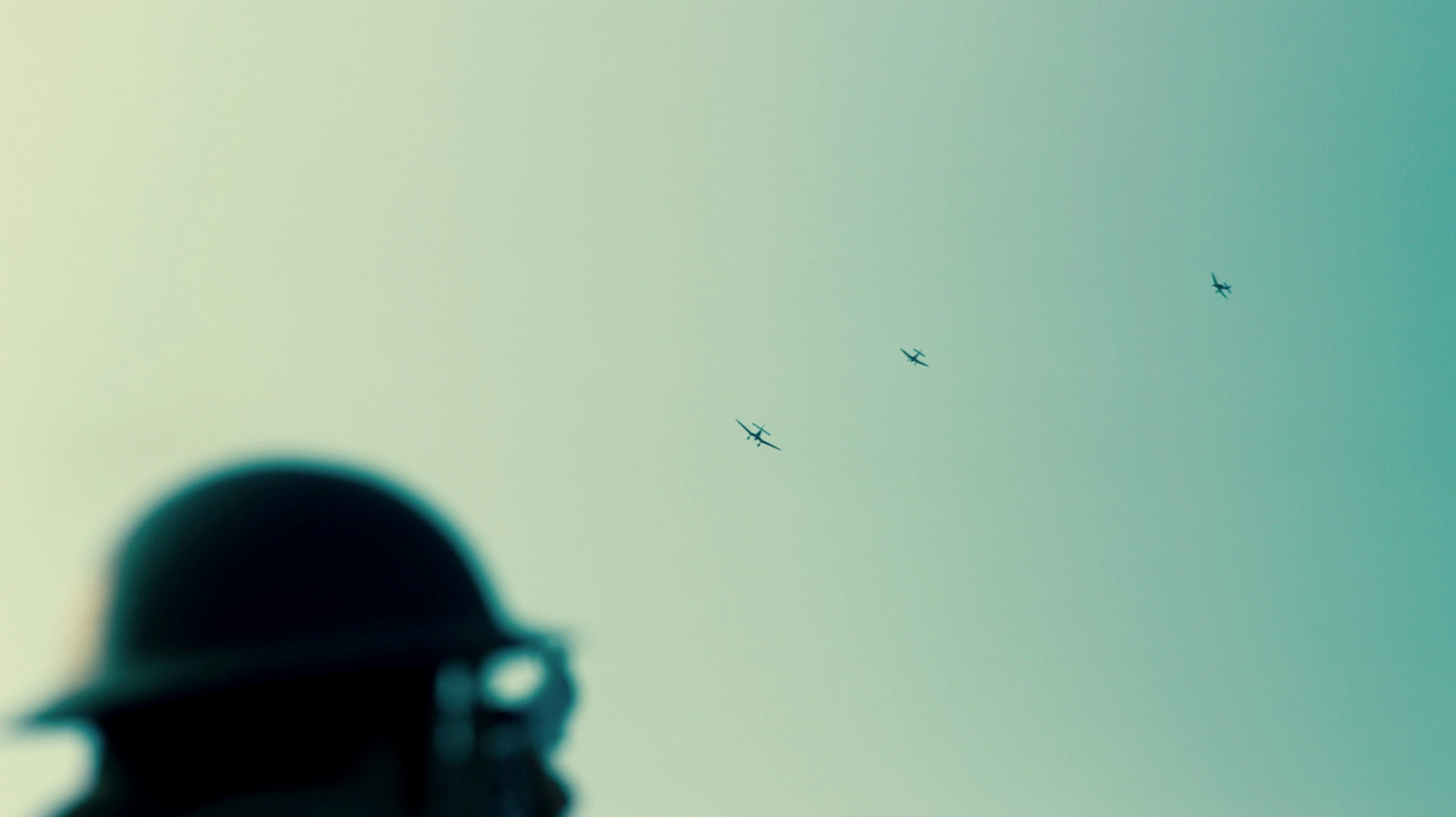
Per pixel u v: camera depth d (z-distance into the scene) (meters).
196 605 3.33
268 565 3.41
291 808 3.04
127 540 3.53
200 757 3.11
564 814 4.71
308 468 3.74
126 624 3.36
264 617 3.31
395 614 3.48
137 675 3.14
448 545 3.88
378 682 3.32
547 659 4.94
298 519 3.52
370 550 3.55
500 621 3.85
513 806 4.05
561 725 4.82
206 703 3.12
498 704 4.38
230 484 3.64
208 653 3.23
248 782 3.14
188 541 3.45
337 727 3.24
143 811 3.05
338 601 3.41
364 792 3.19
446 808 3.47
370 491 3.75
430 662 3.38
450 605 3.67
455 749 3.61
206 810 3.02
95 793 3.07
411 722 3.40
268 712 3.17
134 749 3.10
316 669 3.19
